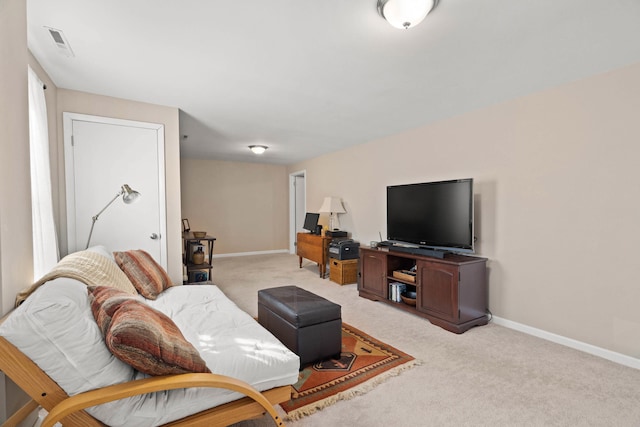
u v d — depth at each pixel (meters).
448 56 2.08
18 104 1.39
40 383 1.02
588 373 2.07
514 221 2.84
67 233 2.78
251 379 1.38
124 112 2.98
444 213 3.15
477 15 1.62
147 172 3.10
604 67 2.22
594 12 1.59
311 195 6.38
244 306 3.52
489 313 3.05
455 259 2.93
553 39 1.86
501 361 2.24
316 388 1.88
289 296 2.49
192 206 6.60
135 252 2.63
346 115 3.39
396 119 3.52
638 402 1.76
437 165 3.59
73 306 1.13
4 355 0.97
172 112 3.18
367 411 1.67
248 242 7.20
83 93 2.80
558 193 2.54
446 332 2.78
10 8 1.31
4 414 1.20
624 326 2.21
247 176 7.14
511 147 2.86
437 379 1.99
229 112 3.33
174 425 1.16
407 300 3.31
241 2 1.53
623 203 2.21
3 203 1.25
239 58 2.13
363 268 3.88
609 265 2.28
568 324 2.50
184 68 2.29
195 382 1.14
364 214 4.81
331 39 1.88
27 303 1.15
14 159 1.35
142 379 1.12
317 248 5.04
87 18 1.67
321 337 2.19
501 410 1.68
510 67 2.23
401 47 1.97
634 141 2.16
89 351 1.08
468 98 2.85
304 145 5.03
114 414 1.10
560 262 2.54
